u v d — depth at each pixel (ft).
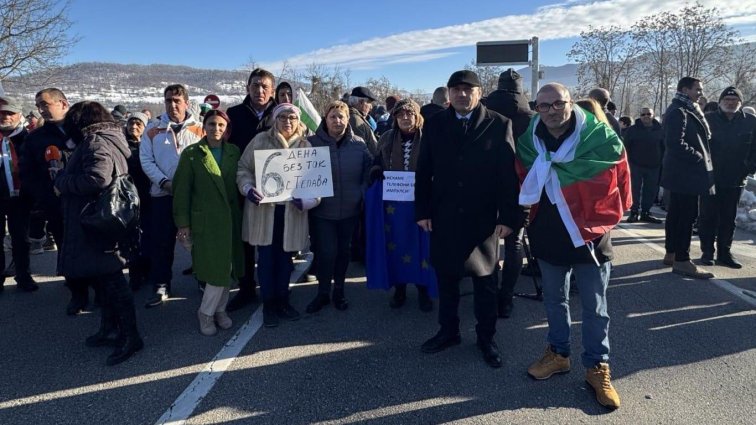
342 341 12.23
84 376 10.58
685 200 16.24
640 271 17.28
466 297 15.40
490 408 9.21
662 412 8.98
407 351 11.64
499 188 10.52
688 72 73.72
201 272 12.43
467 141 10.44
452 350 11.66
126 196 10.74
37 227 21.02
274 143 12.92
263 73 14.89
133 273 16.17
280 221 13.23
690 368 10.51
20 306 14.93
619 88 79.82
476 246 10.64
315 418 8.98
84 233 10.66
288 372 10.66
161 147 14.58
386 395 9.70
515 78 13.67
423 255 13.73
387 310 14.34
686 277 16.53
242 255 13.41
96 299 14.74
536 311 14.01
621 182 9.53
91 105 11.18
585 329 9.71
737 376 10.14
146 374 10.64
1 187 15.56
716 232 18.98
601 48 79.00
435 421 8.84
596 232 9.20
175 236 15.37
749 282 15.94
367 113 20.89
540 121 9.91
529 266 16.28
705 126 16.20
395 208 13.83
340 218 13.85
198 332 12.85
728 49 72.43
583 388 9.86
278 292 13.57
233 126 15.15
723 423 8.61
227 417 9.04
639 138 26.23
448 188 10.62
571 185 9.27
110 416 9.10
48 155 14.40
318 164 13.16
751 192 26.53
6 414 9.18
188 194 12.43
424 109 17.21
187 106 15.49
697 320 12.98
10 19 47.60
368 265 14.12
